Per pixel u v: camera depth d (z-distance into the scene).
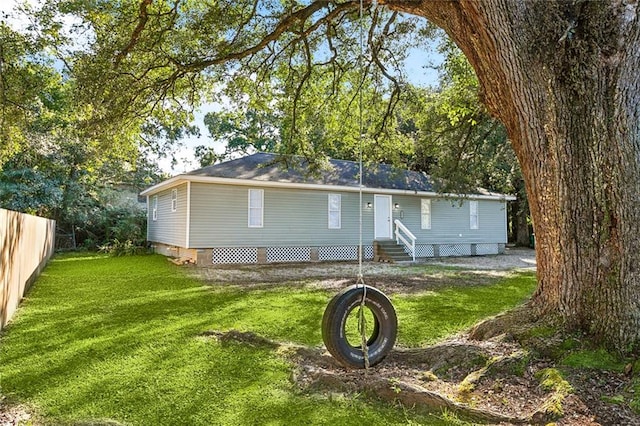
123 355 3.84
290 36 7.97
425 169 19.67
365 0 5.55
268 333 4.67
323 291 7.50
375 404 2.79
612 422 2.30
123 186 22.20
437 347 3.67
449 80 10.75
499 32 3.51
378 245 14.48
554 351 3.13
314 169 10.86
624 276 3.05
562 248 3.44
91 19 6.16
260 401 2.85
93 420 2.57
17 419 2.61
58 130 12.10
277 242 13.13
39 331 4.67
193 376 3.32
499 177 18.17
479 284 8.55
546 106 3.49
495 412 2.55
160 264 12.11
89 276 9.38
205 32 6.72
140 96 7.36
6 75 6.90
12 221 5.35
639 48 3.06
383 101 10.02
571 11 3.28
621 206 3.08
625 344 2.97
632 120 3.07
